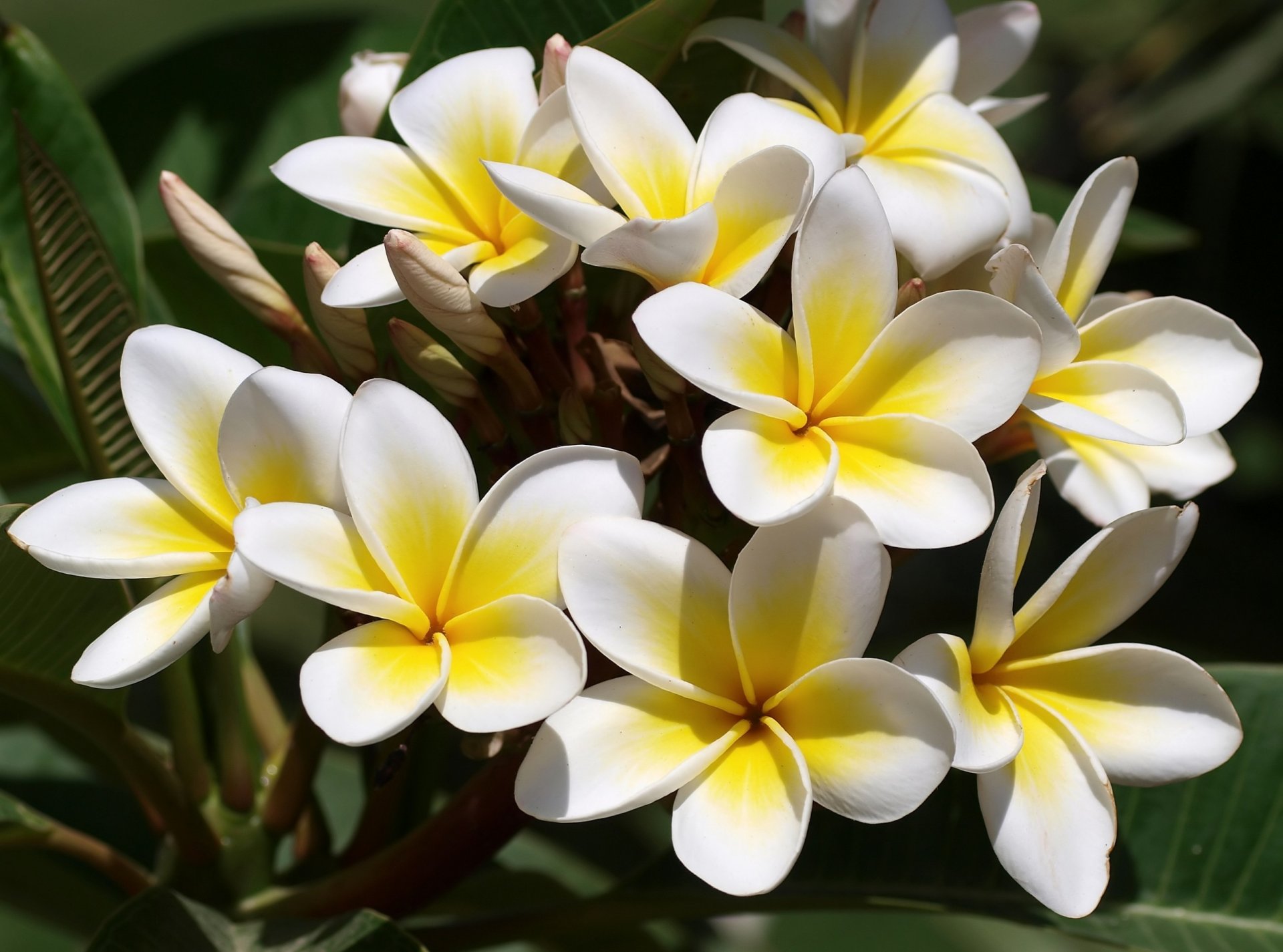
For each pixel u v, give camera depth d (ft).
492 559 1.93
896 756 1.88
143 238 2.35
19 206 2.35
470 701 1.87
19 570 2.00
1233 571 4.96
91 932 2.41
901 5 2.18
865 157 2.09
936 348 1.96
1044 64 5.41
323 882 2.16
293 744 2.18
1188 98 4.32
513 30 2.24
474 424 2.10
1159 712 1.98
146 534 1.95
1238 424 5.19
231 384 1.97
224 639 1.88
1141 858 2.27
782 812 1.89
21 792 2.55
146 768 2.15
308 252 2.03
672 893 2.23
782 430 1.94
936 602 4.94
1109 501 2.07
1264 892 2.24
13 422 2.52
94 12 5.14
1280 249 4.97
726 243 1.98
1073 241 2.09
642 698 1.93
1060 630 1.99
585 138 1.98
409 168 2.08
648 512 2.12
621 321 2.20
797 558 1.92
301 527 1.90
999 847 1.93
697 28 2.17
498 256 2.03
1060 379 2.06
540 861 2.69
